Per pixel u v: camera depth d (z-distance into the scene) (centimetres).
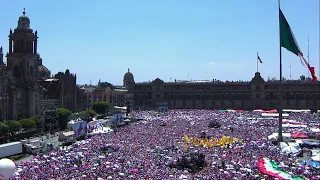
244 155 10800
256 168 9075
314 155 10706
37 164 9325
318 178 8181
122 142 13288
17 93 19475
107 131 16525
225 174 8456
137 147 12281
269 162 9256
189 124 19825
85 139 14675
